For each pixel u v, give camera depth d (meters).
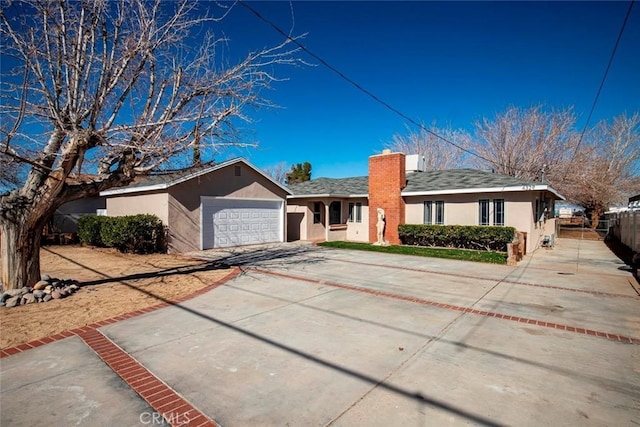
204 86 7.16
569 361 4.04
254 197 16.19
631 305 6.42
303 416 2.96
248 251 14.00
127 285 7.80
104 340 4.62
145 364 3.92
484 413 3.01
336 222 20.17
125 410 3.04
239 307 6.14
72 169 6.45
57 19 6.09
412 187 16.81
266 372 3.74
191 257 12.29
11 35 5.59
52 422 2.86
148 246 13.19
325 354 4.20
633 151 28.70
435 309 6.08
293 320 5.45
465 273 9.45
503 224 14.27
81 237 16.00
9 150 5.86
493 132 28.36
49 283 6.99
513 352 4.28
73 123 6.11
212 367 3.86
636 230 13.27
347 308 6.11
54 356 4.12
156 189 13.48
